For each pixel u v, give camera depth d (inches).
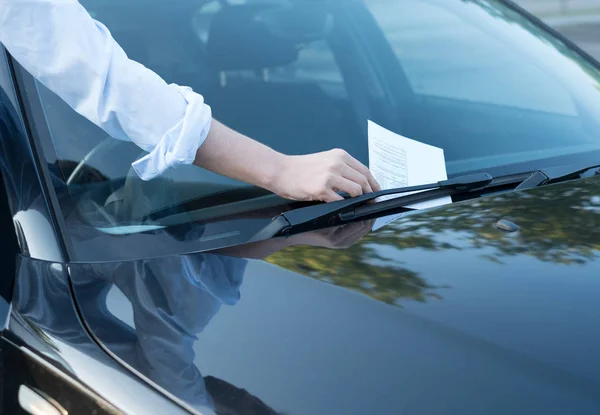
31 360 48.3
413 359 39.1
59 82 54.7
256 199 58.6
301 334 42.3
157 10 68.6
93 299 49.2
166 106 54.5
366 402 37.0
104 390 42.7
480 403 36.0
